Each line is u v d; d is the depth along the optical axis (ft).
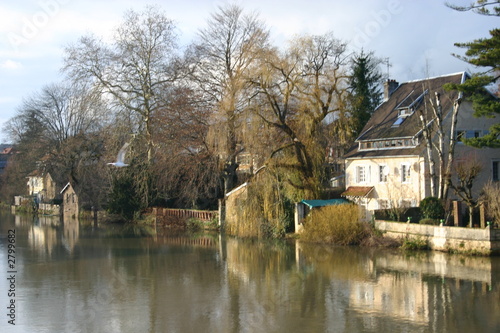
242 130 117.80
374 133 133.28
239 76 119.85
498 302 64.03
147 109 162.81
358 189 130.72
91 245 120.57
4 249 114.42
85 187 200.95
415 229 99.30
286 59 116.06
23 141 222.28
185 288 74.90
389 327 56.18
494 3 91.35
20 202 267.59
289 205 122.83
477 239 89.40
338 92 121.19
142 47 161.38
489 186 97.96
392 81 148.66
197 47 145.48
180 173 151.94
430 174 109.09
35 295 71.72
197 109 143.13
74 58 160.76
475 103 95.96
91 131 198.80
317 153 121.49
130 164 167.22
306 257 97.09
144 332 56.29
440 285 72.43
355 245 107.86
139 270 88.43
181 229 155.84
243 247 112.47
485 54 89.81
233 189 134.62
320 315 60.95
